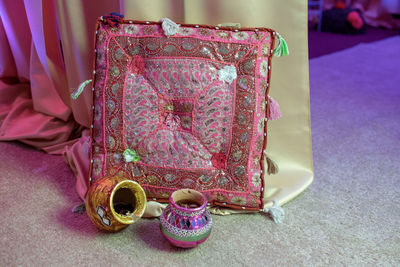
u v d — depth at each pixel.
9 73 1.58
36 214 1.05
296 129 1.27
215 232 1.01
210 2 1.12
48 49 1.40
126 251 0.94
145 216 1.05
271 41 1.04
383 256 0.95
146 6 1.11
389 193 1.21
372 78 2.41
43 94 1.46
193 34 1.01
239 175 1.04
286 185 1.20
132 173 1.04
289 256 0.94
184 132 1.03
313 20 3.87
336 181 1.28
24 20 1.45
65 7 1.25
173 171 1.03
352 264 0.92
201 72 1.00
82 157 1.22
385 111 1.90
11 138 1.41
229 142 1.03
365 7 4.06
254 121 1.03
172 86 1.01
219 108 1.01
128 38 1.02
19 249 0.92
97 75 1.04
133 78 1.02
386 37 3.53
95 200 0.93
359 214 1.11
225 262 0.91
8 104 1.55
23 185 1.19
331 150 1.49
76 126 1.49
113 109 1.02
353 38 3.48
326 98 2.05
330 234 1.02
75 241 0.96
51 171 1.27
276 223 1.06
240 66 1.01
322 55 2.90
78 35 1.28
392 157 1.45
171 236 0.91
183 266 0.89
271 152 1.30
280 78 1.23
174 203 0.92
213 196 1.05
